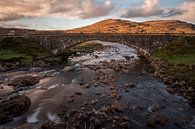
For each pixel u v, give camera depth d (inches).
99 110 901.2
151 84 1325.0
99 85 1286.9
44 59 2223.2
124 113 885.8
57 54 2581.2
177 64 1779.0
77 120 805.2
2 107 898.7
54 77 1530.5
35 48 2691.9
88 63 2106.3
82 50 3203.7
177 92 1168.8
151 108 948.6
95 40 3216.0
